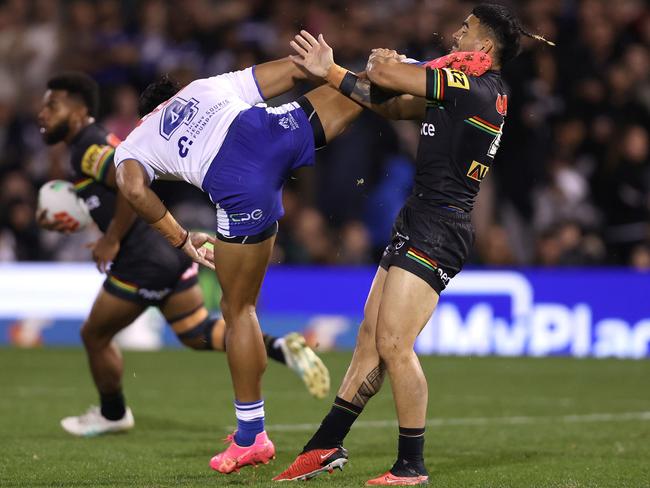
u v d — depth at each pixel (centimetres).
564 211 4925
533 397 3316
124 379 3672
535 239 4934
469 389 3503
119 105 5038
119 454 2245
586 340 4481
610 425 2741
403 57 1919
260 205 1877
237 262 1905
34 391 3334
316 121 1919
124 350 4538
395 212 4791
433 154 1847
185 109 1903
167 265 2484
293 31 5194
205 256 1975
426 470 1906
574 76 5194
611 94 5194
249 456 1945
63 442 2416
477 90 1828
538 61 5075
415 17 4950
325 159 4884
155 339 4628
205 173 1880
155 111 1939
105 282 2491
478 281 4503
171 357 4319
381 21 5028
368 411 2959
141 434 2553
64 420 2539
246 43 5278
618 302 4491
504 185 4984
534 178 4953
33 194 5100
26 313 4591
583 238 4803
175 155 1894
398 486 1825
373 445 2386
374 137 4822
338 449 1911
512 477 1973
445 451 2314
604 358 4406
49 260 4897
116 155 1936
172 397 3234
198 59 5256
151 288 2488
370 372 1909
